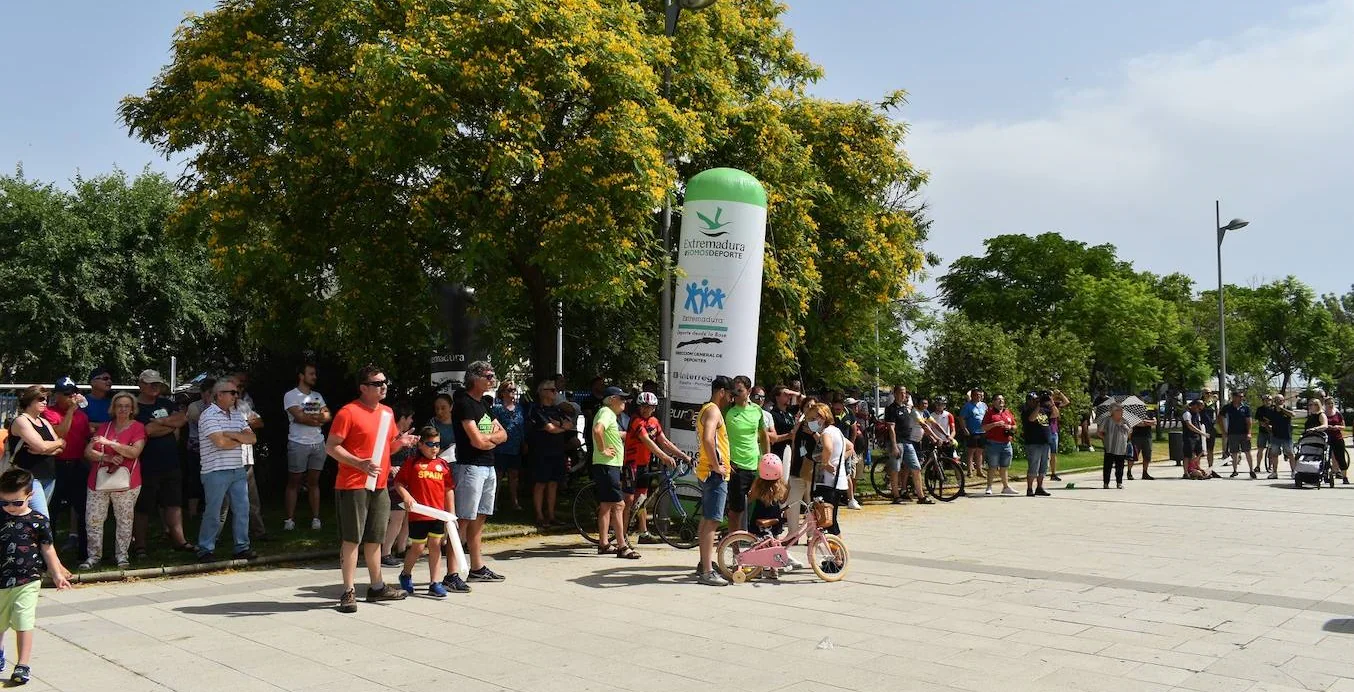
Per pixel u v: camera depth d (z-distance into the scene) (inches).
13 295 1210.0
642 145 478.6
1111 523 543.2
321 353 619.2
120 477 382.0
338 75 504.1
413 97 440.1
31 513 237.1
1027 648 260.7
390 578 371.6
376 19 496.4
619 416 528.1
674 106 544.1
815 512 371.9
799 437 380.8
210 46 518.6
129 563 389.7
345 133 461.1
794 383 685.9
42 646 264.8
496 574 368.5
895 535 496.1
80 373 1208.8
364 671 239.6
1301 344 2773.1
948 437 691.4
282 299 564.7
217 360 689.6
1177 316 2111.2
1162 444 1598.2
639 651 259.1
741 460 376.8
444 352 552.1
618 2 527.5
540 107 484.1
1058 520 559.2
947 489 701.3
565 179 473.4
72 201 1300.4
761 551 360.2
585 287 478.6
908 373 1100.5
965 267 2212.1
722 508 364.2
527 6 461.4
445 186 480.4
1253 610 309.4
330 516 542.9
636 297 649.0
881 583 360.8
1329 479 780.0
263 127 489.7
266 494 624.4
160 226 1286.9
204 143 526.0
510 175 472.4
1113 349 1876.2
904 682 228.4
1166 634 276.5
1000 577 372.2
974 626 288.0
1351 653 254.5
